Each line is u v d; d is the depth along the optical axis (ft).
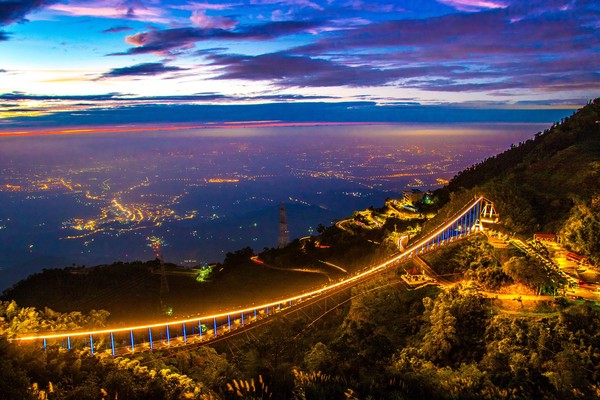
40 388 143.84
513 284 196.44
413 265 262.88
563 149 385.09
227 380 146.20
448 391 125.49
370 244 434.30
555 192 300.61
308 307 280.51
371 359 163.22
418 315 202.80
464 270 237.04
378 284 249.75
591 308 160.35
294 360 175.11
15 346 165.37
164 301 380.78
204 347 236.02
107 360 182.80
